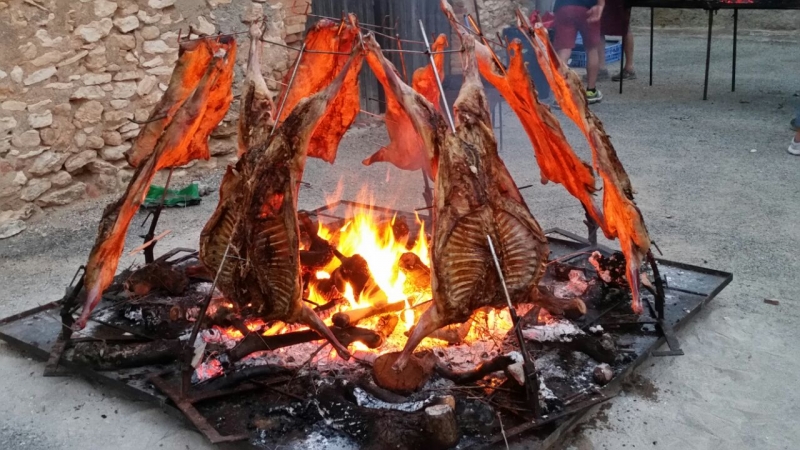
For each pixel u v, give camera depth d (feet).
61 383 13.24
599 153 12.07
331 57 14.64
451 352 13.01
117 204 12.41
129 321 14.40
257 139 12.86
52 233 21.04
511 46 12.62
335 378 12.10
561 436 11.48
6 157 20.80
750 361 13.52
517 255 11.53
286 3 27.12
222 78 13.74
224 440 10.67
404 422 10.52
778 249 18.44
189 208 22.79
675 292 15.31
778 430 11.66
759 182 23.70
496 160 11.78
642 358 12.84
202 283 15.78
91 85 22.54
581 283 15.37
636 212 11.97
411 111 11.35
